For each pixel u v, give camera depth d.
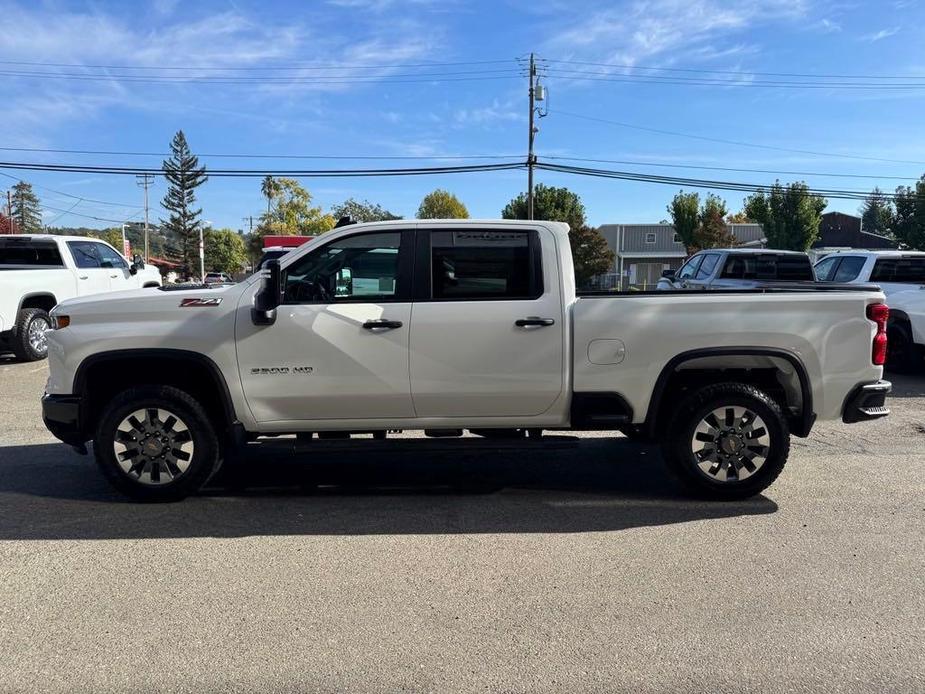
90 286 13.03
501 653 3.21
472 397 5.04
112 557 4.21
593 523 4.81
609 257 43.06
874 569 4.09
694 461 5.14
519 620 3.50
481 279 5.05
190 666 3.09
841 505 5.18
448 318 4.95
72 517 4.86
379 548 4.38
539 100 31.78
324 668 3.09
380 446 5.16
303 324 4.92
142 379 5.21
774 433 5.09
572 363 5.03
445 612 3.58
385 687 2.96
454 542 4.48
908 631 3.41
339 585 3.87
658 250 58.44
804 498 5.33
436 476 5.89
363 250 5.04
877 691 2.95
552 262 5.05
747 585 3.89
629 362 5.02
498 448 5.15
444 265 5.04
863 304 5.10
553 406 5.11
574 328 5.00
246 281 5.14
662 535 4.60
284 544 4.43
